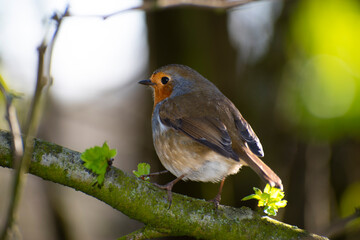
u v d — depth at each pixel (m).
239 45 12.82
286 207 11.80
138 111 15.43
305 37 10.85
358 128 10.70
